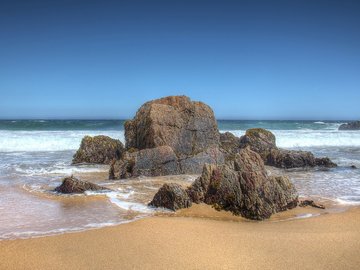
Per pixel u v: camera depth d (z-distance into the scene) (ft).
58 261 26.68
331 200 47.96
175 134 75.15
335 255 28.63
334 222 37.70
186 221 37.04
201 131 78.54
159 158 66.64
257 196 39.45
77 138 114.73
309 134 143.84
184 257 27.78
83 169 74.64
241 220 38.42
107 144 86.43
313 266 26.58
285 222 37.81
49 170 72.02
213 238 32.01
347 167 79.56
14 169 71.97
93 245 29.94
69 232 33.32
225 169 42.91
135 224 35.50
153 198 43.98
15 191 50.96
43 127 190.49
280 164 80.12
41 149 109.60
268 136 95.04
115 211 40.98
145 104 84.23
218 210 41.22
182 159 68.80
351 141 135.74
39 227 34.94
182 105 80.53
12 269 25.25
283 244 30.81
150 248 29.43
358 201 47.55
